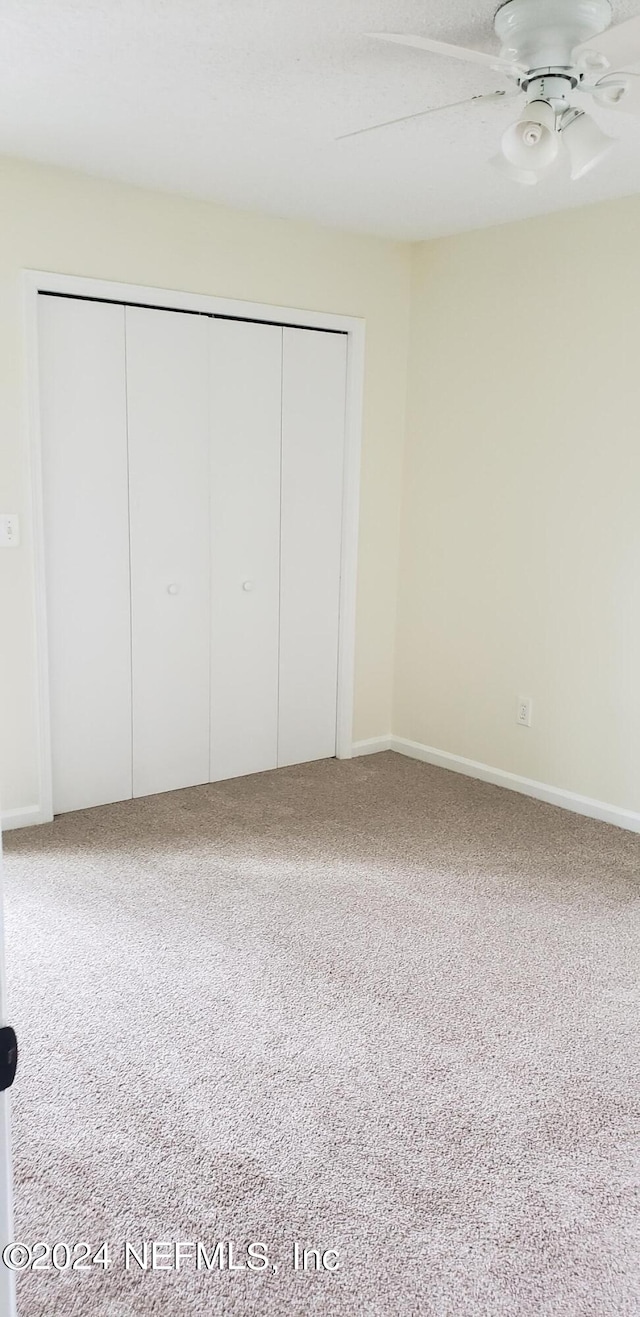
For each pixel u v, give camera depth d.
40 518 3.34
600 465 3.56
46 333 3.30
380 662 4.54
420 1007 2.42
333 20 2.05
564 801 3.86
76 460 3.45
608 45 1.84
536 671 3.91
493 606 4.05
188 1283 1.61
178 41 2.16
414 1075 2.16
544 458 3.76
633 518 3.48
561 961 2.66
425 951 2.70
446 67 2.27
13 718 3.42
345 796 3.95
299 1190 1.81
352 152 2.91
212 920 2.85
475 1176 1.86
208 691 3.99
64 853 3.30
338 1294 1.59
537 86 2.10
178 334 3.62
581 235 3.52
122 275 3.41
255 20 2.05
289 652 4.23
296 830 3.56
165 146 2.91
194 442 3.74
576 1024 2.37
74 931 2.76
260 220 3.72
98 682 3.66
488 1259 1.67
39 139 2.88
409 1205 1.78
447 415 4.16
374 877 3.17
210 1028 2.32
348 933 2.79
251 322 3.81
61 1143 1.92
